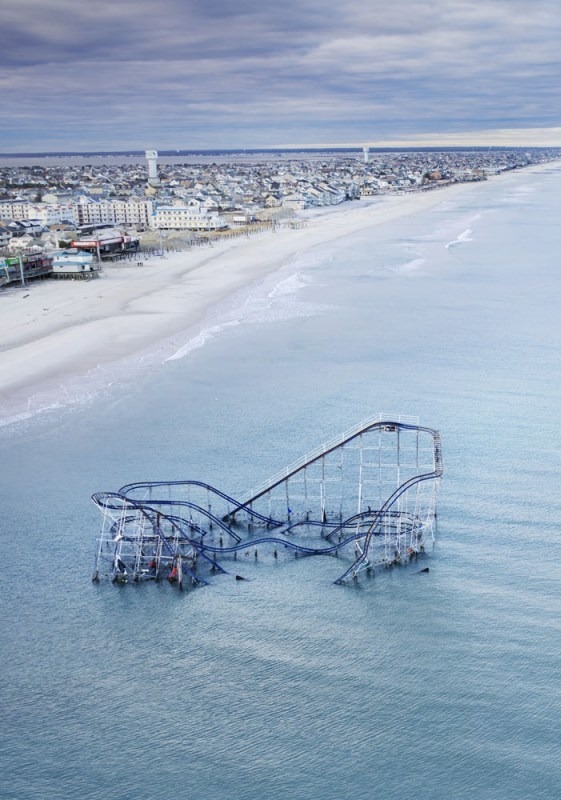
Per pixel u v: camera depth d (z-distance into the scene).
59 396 126.12
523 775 53.66
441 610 71.62
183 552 83.19
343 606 73.25
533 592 73.62
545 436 108.81
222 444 107.75
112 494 82.25
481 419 115.69
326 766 55.03
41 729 59.03
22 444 107.56
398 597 74.12
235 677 63.91
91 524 87.62
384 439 110.69
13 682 63.72
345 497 94.88
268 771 54.84
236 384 132.50
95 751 57.00
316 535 87.25
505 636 67.50
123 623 71.31
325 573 79.31
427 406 121.50
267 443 108.19
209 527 89.06
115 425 114.50
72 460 102.88
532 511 88.44
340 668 64.44
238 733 58.12
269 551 84.06
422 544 82.56
